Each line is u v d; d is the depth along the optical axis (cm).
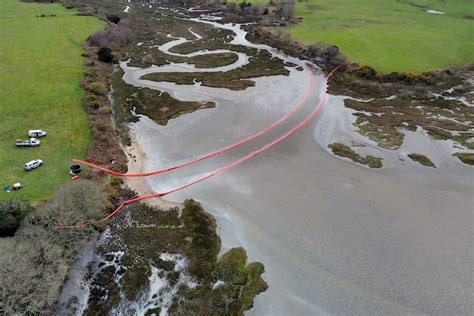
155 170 5469
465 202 5031
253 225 4588
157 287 3775
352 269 4066
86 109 6769
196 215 4634
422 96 7806
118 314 3525
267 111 7181
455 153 6003
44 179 4956
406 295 3816
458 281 3959
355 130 6600
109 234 4372
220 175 5406
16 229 4003
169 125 6619
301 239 4406
